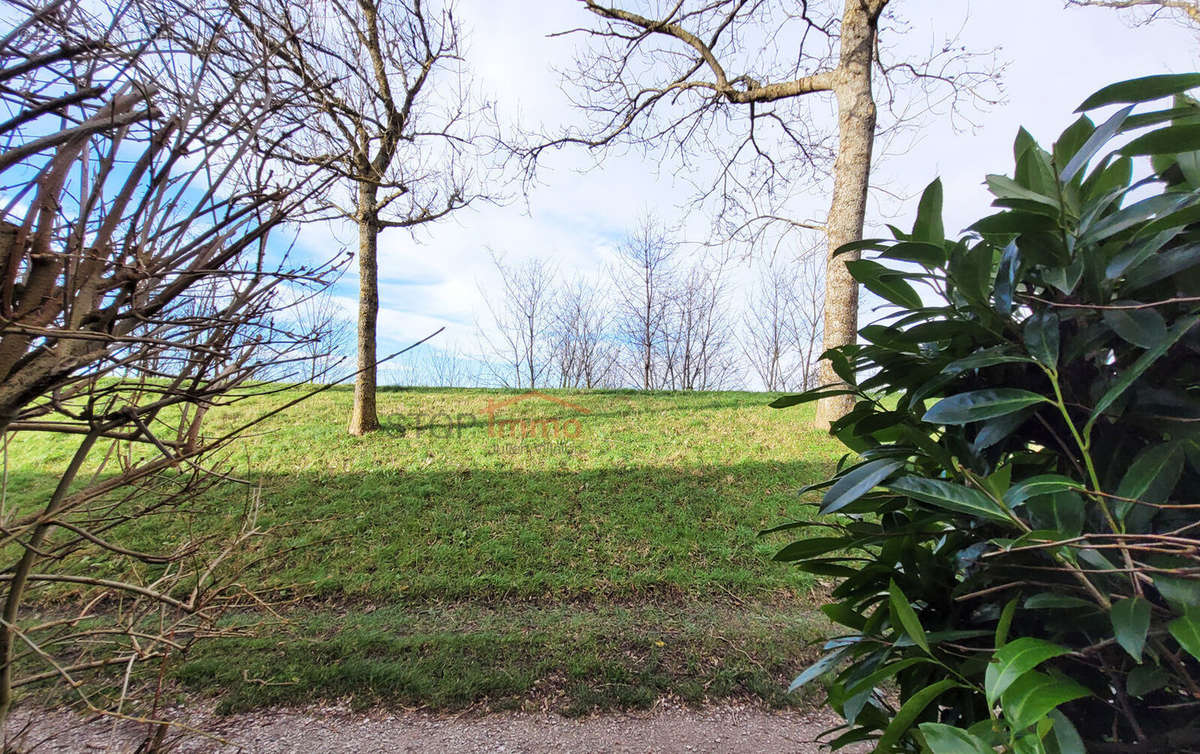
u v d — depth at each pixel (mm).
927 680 1020
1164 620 721
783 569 4613
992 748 696
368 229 7684
